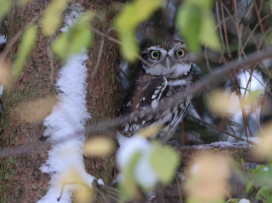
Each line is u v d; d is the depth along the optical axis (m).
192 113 9.92
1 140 7.07
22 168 6.57
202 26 3.21
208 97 9.16
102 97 7.35
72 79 7.00
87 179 6.46
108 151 7.08
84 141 6.80
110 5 7.42
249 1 9.36
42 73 6.90
